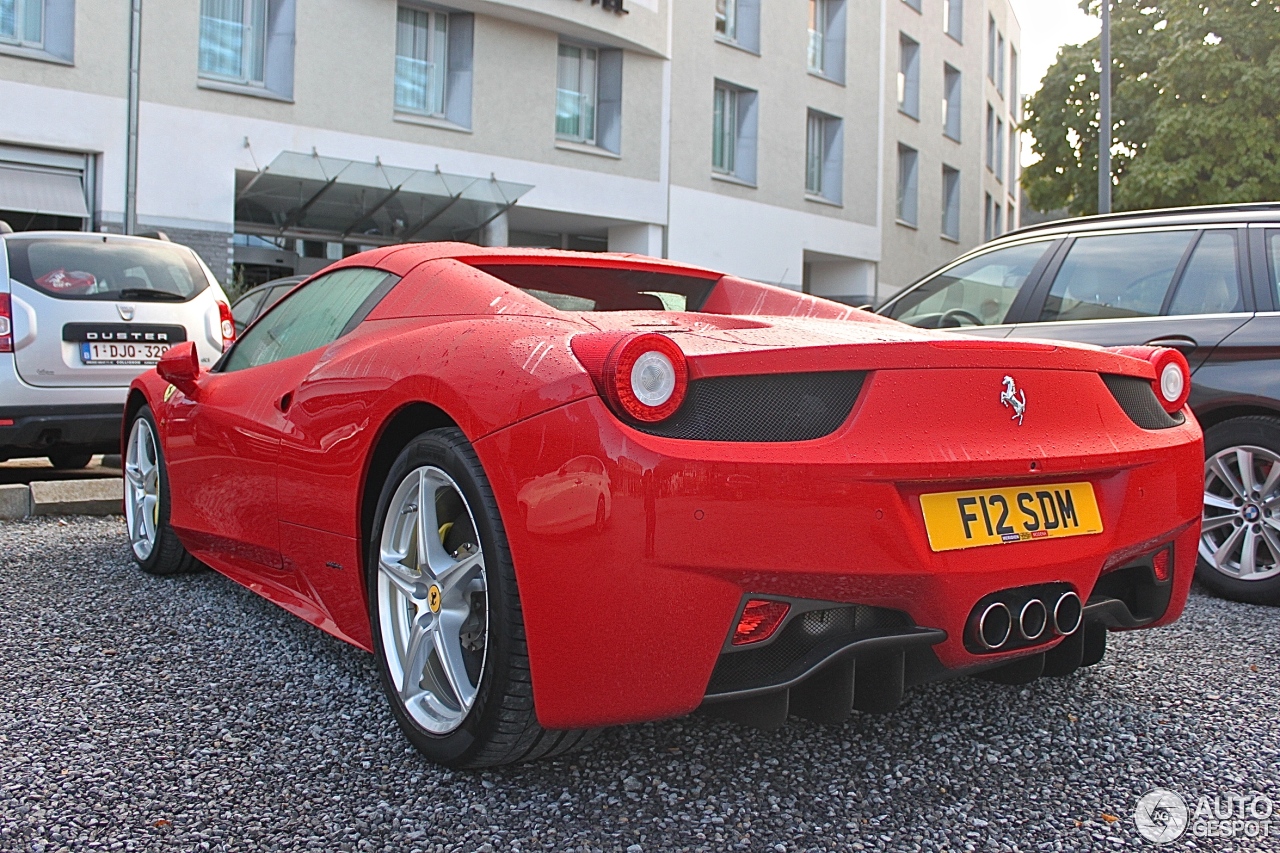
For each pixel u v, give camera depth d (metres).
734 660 1.89
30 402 5.48
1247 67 15.04
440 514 2.19
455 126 15.69
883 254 23.73
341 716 2.48
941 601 1.94
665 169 18.45
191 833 1.89
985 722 2.52
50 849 1.82
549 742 2.01
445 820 1.95
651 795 2.07
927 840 1.92
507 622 1.91
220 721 2.45
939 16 25.91
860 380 1.93
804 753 2.30
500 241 16.56
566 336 2.00
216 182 13.48
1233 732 2.48
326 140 14.41
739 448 1.81
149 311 5.88
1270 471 3.83
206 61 13.70
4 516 5.04
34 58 12.12
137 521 3.99
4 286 5.47
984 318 4.70
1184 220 4.25
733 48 19.66
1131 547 2.23
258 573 3.22
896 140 24.09
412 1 15.29
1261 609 3.76
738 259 19.95
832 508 1.83
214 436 3.23
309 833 1.90
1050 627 2.13
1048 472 2.06
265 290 8.52
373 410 2.35
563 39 17.12
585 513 1.79
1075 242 4.52
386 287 2.75
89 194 12.76
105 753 2.25
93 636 3.12
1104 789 2.15
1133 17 17.20
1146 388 2.45
